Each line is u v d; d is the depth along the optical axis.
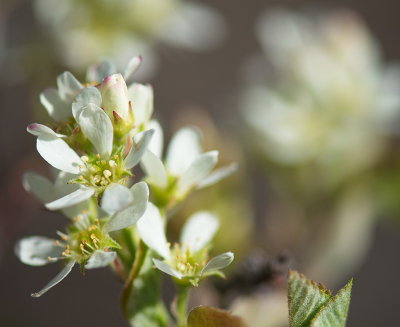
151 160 0.23
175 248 0.23
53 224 0.41
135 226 0.23
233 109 0.35
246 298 0.27
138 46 0.33
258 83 0.34
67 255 0.23
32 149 0.34
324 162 0.32
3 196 0.34
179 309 0.23
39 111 0.33
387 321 0.44
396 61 0.48
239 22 0.48
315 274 0.32
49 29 0.33
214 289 0.27
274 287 0.27
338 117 0.33
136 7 0.33
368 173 0.32
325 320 0.21
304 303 0.22
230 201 0.29
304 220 0.32
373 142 0.33
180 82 0.47
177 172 0.24
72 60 0.32
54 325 0.42
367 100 0.33
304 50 0.33
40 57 0.33
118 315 0.42
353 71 0.33
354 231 0.32
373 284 0.44
